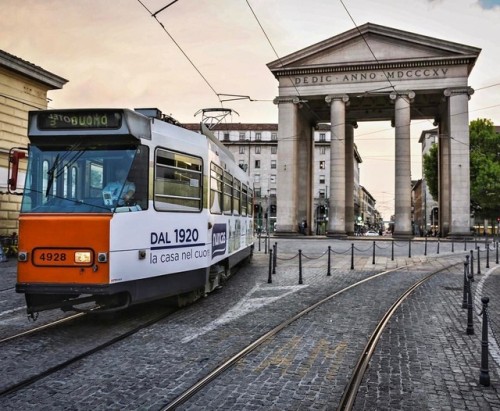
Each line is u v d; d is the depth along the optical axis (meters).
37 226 7.15
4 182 20.72
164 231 8.14
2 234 20.72
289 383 5.32
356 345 6.96
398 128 45.81
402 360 6.25
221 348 6.75
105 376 5.52
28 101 22.09
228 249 11.91
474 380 5.48
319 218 83.50
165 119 9.01
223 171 11.20
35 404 4.67
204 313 9.19
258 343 6.99
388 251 28.75
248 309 9.62
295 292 11.98
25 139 21.95
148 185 7.78
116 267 7.12
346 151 56.72
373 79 46.84
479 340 7.32
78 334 7.45
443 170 49.59
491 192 51.66
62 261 7.05
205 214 9.45
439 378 5.54
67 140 7.50
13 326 8.02
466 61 44.31
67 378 5.44
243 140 87.62
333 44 47.34
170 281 8.30
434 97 49.53
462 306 10.01
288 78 49.19
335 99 47.62
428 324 8.43
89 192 7.32
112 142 7.49
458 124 44.41
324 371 5.76
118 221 7.18
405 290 12.48
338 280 14.55
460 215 43.78
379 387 5.22
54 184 7.36
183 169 8.71
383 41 46.50
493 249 31.50
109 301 7.37
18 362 6.02
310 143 58.59
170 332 7.66
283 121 49.06
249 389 5.12
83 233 7.06
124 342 7.03
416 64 45.53
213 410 4.55
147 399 4.81
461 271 17.69
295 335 7.56
